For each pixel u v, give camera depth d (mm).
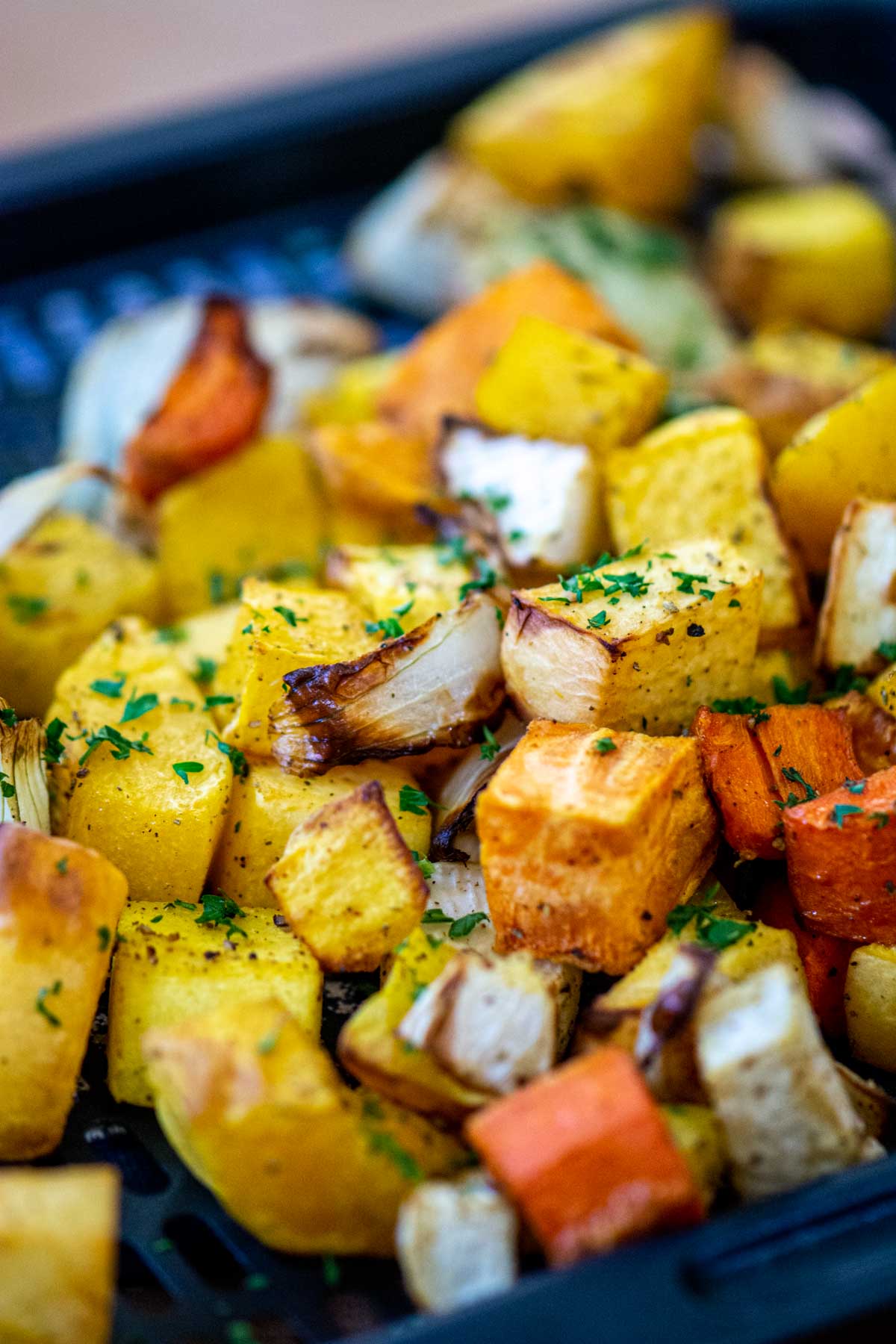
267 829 263
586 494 286
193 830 260
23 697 307
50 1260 217
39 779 263
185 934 251
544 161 441
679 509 285
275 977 248
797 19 512
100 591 309
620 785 240
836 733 264
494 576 279
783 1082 227
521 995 234
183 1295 236
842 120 506
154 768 264
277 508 323
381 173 492
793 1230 220
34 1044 236
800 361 345
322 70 683
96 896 239
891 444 293
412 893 246
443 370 327
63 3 750
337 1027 261
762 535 284
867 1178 224
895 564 272
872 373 338
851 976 252
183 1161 248
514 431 299
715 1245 218
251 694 264
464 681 264
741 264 423
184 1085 229
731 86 479
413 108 481
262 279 459
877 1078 258
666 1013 232
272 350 376
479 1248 221
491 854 240
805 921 253
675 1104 236
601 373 299
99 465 349
